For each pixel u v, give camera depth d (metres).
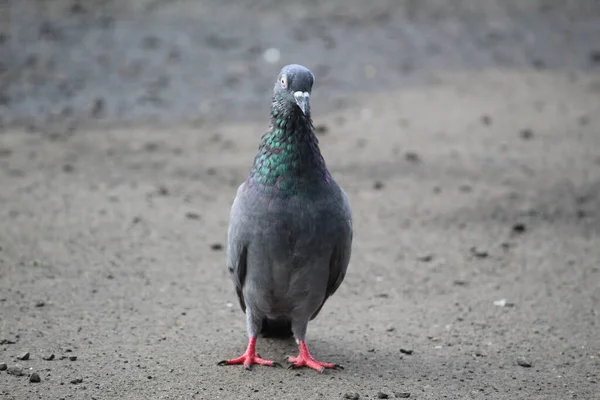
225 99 21.97
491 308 10.91
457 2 33.34
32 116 20.05
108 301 10.68
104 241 12.83
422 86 23.73
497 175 16.86
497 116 21.05
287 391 8.20
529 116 21.08
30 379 8.18
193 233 13.51
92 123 19.86
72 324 9.86
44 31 26.14
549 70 25.78
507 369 8.99
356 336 9.95
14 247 12.30
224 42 26.45
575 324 10.36
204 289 11.34
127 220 13.84
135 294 10.99
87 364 8.71
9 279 11.13
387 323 10.39
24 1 29.25
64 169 16.41
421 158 17.89
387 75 24.56
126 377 8.41
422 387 8.42
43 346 9.16
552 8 33.06
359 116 21.05
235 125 20.17
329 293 9.15
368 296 11.34
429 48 27.50
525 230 14.02
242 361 8.90
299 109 8.20
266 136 8.38
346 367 8.93
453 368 8.99
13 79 22.36
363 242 13.41
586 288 11.58
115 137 18.92
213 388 8.22
